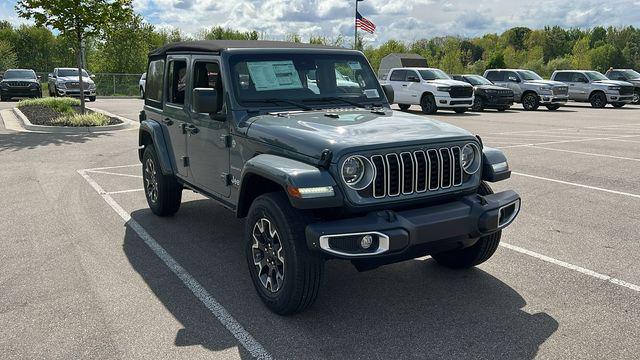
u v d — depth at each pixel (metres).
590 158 11.28
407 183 3.98
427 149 4.07
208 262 5.36
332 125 4.35
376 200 3.88
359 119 4.62
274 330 4.00
